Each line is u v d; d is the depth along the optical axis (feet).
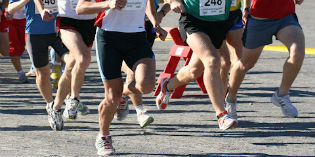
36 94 66.85
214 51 45.19
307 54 98.84
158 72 83.82
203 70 50.06
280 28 48.98
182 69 51.47
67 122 52.19
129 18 40.32
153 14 46.68
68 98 54.49
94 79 77.36
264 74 79.82
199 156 40.55
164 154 41.11
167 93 54.19
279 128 48.98
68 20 48.14
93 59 97.66
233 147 43.04
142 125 49.21
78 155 40.96
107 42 40.16
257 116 53.93
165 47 112.16
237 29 51.90
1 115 55.21
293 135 46.57
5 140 45.57
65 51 50.37
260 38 48.96
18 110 57.67
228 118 44.93
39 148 43.04
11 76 80.53
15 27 73.26
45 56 50.67
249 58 49.67
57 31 48.83
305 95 64.54
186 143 44.37
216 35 46.91
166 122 51.83
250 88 69.46
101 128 41.06
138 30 40.65
